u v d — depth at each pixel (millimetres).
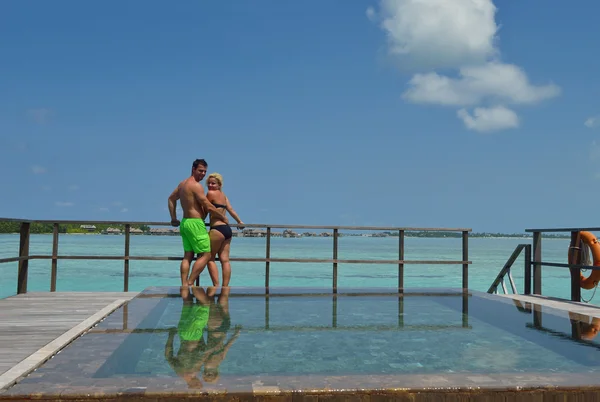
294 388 2229
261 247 52250
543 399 2268
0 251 31922
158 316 4305
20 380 2551
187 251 6965
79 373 2516
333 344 3422
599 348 3342
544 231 7008
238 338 3545
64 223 6738
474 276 19125
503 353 3191
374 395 2215
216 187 7270
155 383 2320
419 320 4332
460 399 2230
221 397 2186
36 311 4906
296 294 5840
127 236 6926
